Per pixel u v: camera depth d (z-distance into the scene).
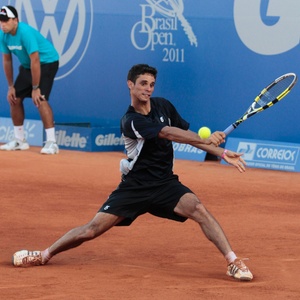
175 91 37.00
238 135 35.28
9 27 35.03
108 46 38.84
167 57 37.06
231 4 35.09
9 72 36.56
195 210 16.81
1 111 42.16
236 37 35.06
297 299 15.30
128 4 38.06
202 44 36.00
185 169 32.72
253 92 34.84
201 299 15.18
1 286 16.06
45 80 36.34
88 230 17.20
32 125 40.16
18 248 19.72
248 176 31.28
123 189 17.09
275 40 34.12
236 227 22.33
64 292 15.62
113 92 38.94
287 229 22.09
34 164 33.44
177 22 36.59
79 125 39.50
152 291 15.70
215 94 35.88
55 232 21.62
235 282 16.48
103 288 15.92
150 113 16.94
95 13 39.00
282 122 34.06
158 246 20.02
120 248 19.75
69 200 26.08
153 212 17.42
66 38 40.00
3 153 36.56
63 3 39.94
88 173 31.39
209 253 19.28
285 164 32.88
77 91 39.97
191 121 36.69
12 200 25.91
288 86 18.66
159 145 16.78
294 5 33.59
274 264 18.12
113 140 38.06
